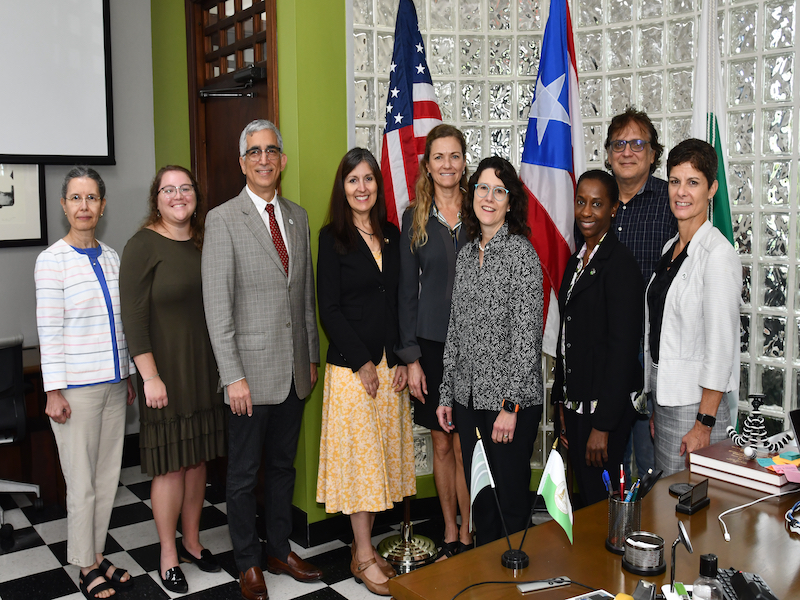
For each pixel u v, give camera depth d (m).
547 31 2.89
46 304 2.37
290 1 2.72
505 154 3.25
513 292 2.25
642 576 1.29
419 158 2.90
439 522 3.16
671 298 2.08
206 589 2.54
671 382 2.07
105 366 2.48
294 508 2.96
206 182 3.62
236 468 2.45
